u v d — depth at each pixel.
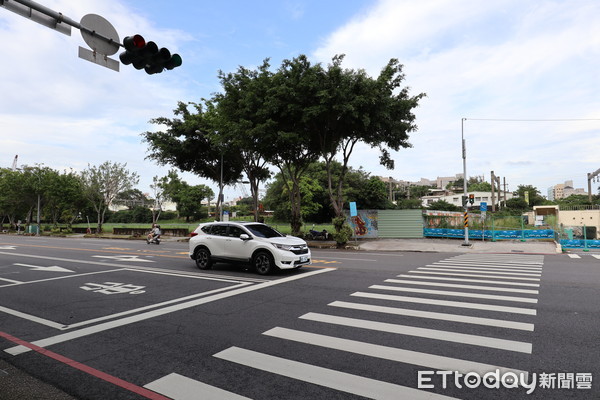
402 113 20.39
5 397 3.49
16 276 10.85
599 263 13.10
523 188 80.00
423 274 10.34
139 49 7.00
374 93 18.00
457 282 8.94
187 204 73.69
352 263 13.30
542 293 7.56
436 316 5.89
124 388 3.64
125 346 4.83
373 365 4.04
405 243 23.44
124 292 8.34
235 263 11.03
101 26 7.06
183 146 26.95
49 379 3.89
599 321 5.54
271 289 8.37
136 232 39.06
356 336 5.00
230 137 22.95
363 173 54.53
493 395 3.34
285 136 18.86
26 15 6.21
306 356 4.33
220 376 3.84
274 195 53.06
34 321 6.10
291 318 5.95
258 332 5.27
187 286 8.94
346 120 18.70
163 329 5.52
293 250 10.39
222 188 28.81
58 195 44.00
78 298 7.79
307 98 19.03
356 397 3.34
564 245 20.62
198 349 4.65
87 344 4.94
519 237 24.47
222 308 6.71
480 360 4.13
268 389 3.52
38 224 44.59
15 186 45.06
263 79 20.41
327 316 6.01
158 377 3.86
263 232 11.21
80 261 14.47
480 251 19.11
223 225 11.59
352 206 21.31
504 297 7.21
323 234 25.05
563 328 5.21
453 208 56.72
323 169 50.75
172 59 7.33
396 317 5.87
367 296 7.45
